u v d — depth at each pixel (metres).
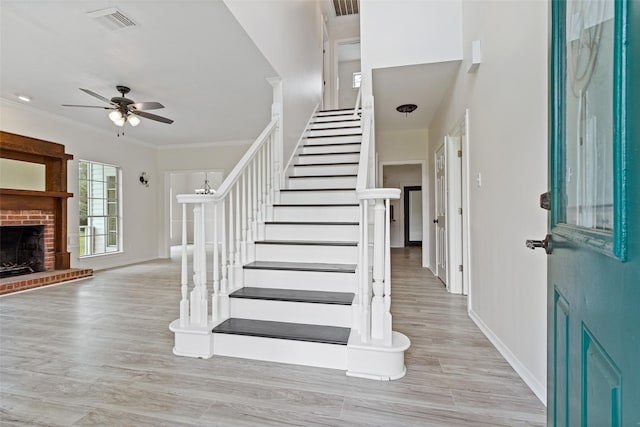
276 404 1.68
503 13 2.19
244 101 4.60
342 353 2.01
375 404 1.67
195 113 5.15
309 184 3.98
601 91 0.70
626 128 0.56
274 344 2.13
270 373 1.98
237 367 2.05
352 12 8.02
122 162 6.54
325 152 4.72
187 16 2.57
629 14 0.55
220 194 2.34
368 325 2.01
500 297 2.28
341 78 9.49
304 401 1.70
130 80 3.84
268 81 3.88
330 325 2.29
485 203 2.58
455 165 3.98
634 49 0.54
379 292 2.00
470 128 2.96
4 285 3.98
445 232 4.24
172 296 3.89
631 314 0.54
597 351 0.69
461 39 3.13
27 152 4.62
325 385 1.85
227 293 2.46
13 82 3.86
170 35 2.85
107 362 2.14
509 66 2.10
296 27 4.60
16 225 4.54
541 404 1.68
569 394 0.87
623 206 0.56
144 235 7.05
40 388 1.83
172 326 2.29
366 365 1.94
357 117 5.26
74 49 3.08
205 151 7.26
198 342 2.21
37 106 4.72
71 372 2.01
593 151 0.75
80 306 3.46
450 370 2.02
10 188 4.51
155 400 1.71
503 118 2.21
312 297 2.38
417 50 3.22
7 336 2.60
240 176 2.73
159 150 7.48
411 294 3.87
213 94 4.32
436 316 3.05
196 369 2.03
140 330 2.72
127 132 6.27
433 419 1.56
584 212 0.81
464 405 1.67
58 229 5.09
